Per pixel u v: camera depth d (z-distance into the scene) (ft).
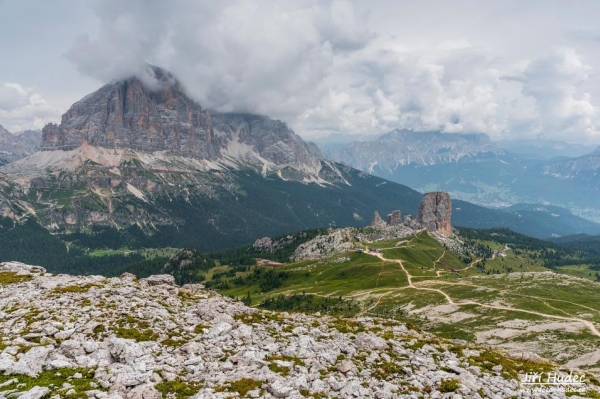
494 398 84.17
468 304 542.16
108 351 86.84
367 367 97.30
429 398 80.69
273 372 83.61
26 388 67.51
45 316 108.78
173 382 75.00
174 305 141.90
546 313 463.42
